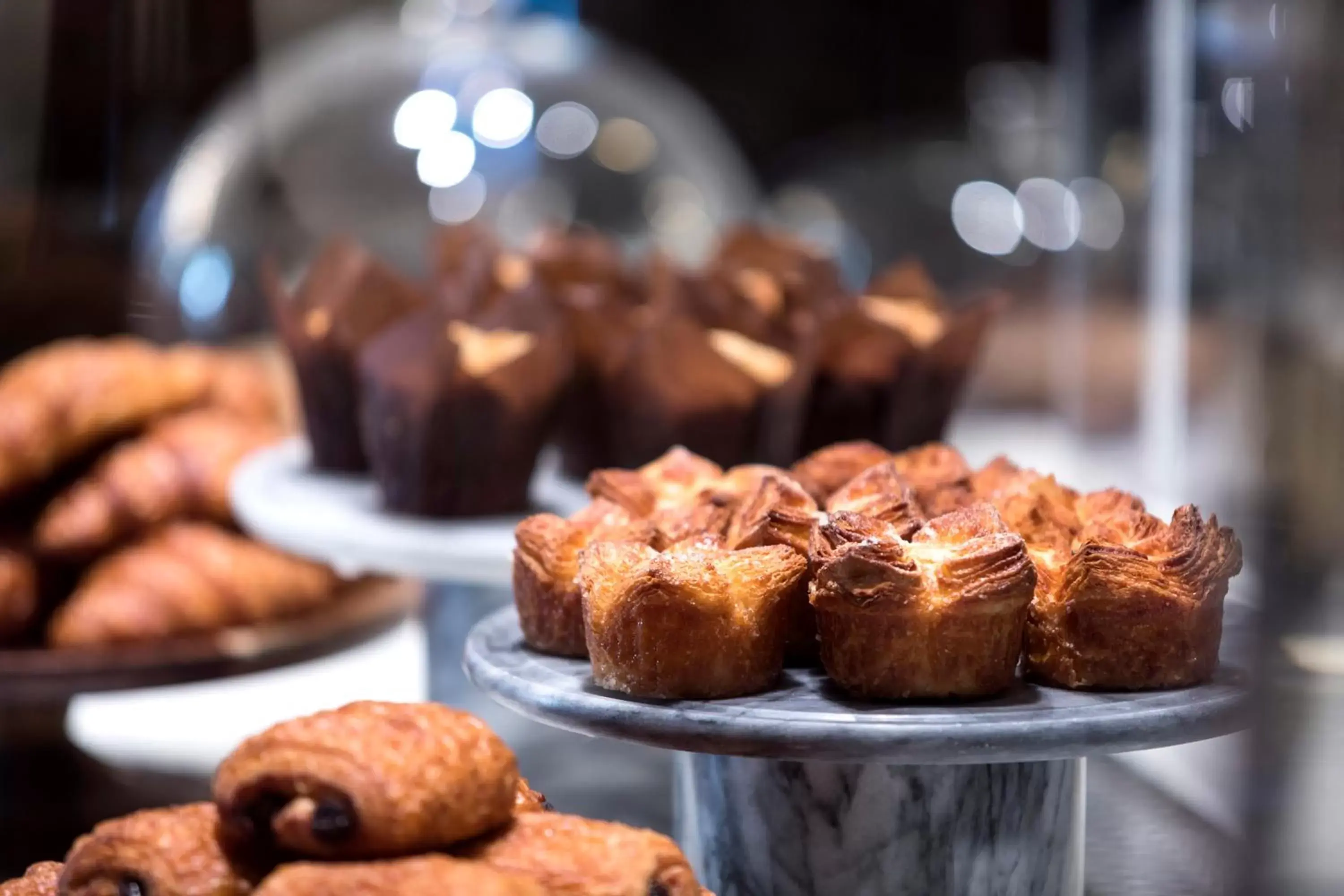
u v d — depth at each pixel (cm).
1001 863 97
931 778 96
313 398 141
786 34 237
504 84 206
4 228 174
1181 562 94
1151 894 102
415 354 126
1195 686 94
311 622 143
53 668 130
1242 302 92
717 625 93
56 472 156
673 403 130
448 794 86
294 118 197
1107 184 153
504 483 128
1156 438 131
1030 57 222
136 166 181
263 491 136
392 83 204
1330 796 85
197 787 129
